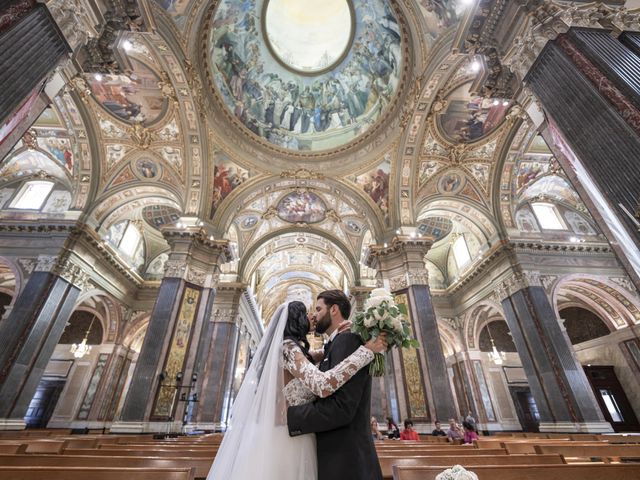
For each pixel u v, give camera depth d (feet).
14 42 13.23
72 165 44.86
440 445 19.54
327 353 6.61
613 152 13.30
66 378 52.80
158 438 28.04
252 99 49.47
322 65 51.06
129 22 19.39
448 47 35.17
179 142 44.16
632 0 16.48
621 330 47.85
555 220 49.88
